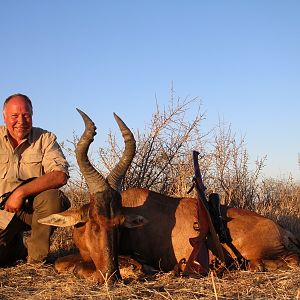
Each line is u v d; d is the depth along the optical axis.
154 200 2.33
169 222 2.29
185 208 2.33
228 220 2.33
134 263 2.10
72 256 2.29
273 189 3.97
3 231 2.37
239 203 3.53
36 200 2.37
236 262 2.19
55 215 2.07
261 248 2.30
